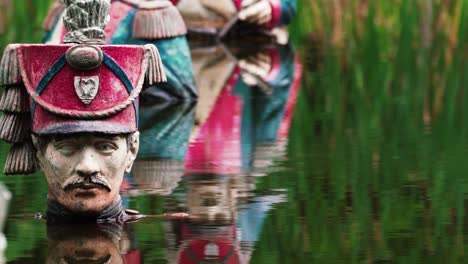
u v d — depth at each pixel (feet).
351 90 53.21
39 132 27.27
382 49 68.54
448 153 37.04
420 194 30.48
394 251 24.31
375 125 43.37
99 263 23.50
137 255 24.14
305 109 47.73
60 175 27.37
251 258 23.93
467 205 28.94
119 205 27.91
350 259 23.73
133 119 27.73
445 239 25.30
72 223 27.40
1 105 28.02
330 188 31.45
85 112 27.12
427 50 67.46
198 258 23.89
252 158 36.58
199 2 72.13
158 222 27.40
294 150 38.17
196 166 35.17
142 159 36.52
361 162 35.58
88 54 26.89
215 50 69.31
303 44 72.64
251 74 58.70
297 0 77.66
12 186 31.63
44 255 24.13
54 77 27.14
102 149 27.40
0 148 38.27
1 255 22.20
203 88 54.24
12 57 27.66
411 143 39.24
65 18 27.99
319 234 25.95
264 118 45.47
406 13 71.77
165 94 50.29
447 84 55.06
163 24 50.34
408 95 51.67
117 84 27.35
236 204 29.40
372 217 27.66
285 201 29.73
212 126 43.60
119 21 50.78
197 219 27.66
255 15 71.77
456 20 71.10
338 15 75.97
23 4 74.59
